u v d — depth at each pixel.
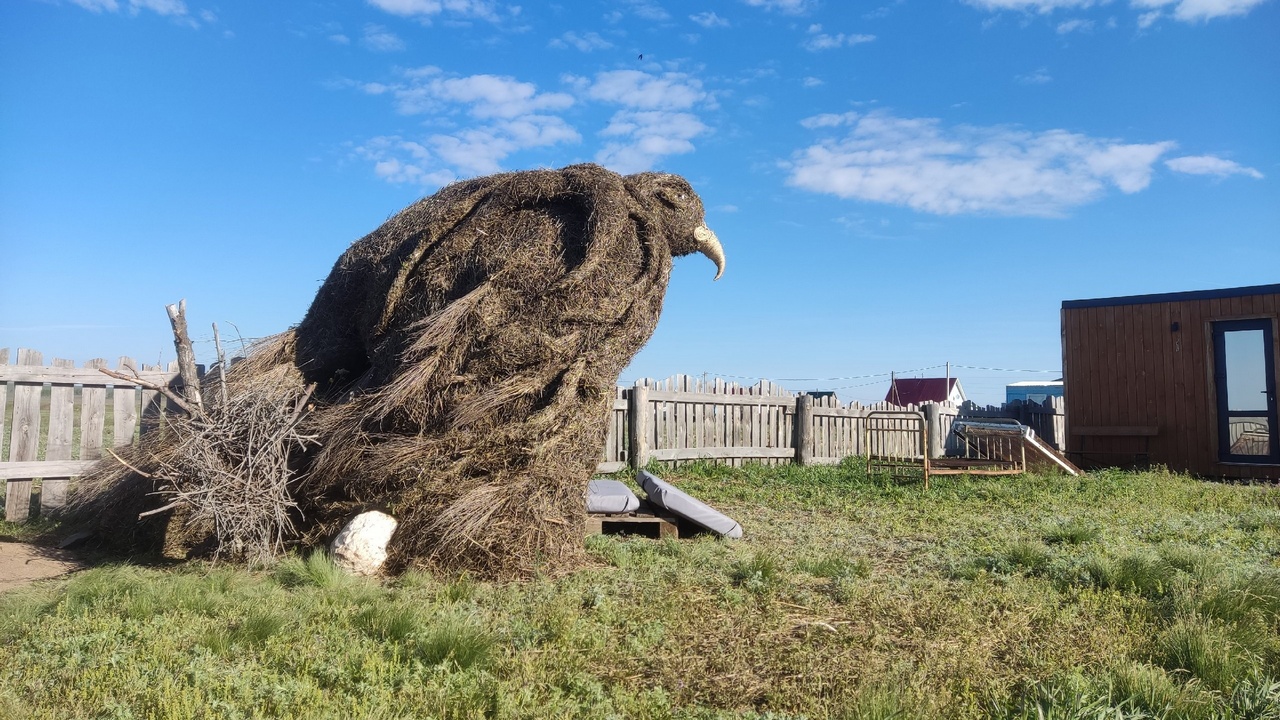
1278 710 3.55
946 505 10.48
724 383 15.19
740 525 8.72
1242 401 14.84
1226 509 10.10
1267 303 14.46
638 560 6.90
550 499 6.71
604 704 3.74
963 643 4.67
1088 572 6.14
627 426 13.28
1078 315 16.84
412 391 6.86
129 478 7.55
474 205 7.89
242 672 3.92
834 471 14.29
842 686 4.02
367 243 8.51
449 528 6.30
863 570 6.39
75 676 3.88
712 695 3.97
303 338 8.54
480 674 4.00
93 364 9.14
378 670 4.01
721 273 9.20
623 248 7.54
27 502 8.76
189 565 6.72
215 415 7.12
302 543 6.94
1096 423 16.47
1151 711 3.54
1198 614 4.80
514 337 6.98
